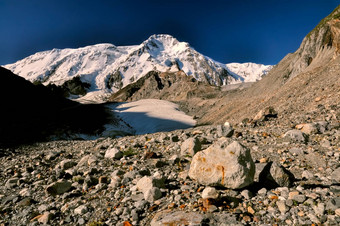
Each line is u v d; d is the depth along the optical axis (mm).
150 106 167750
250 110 49719
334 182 5203
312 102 20562
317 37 69688
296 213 4055
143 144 13633
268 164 5762
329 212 3844
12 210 6430
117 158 10766
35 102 79625
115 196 6062
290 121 15492
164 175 7316
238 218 4172
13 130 38750
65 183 7316
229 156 5520
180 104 188875
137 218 4711
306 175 5859
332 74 25984
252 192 5164
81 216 5348
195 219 4207
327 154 7324
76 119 87375
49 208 6074
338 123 10805
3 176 10422
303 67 70000
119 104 186250
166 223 4242
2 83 73250
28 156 16328
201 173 5727
